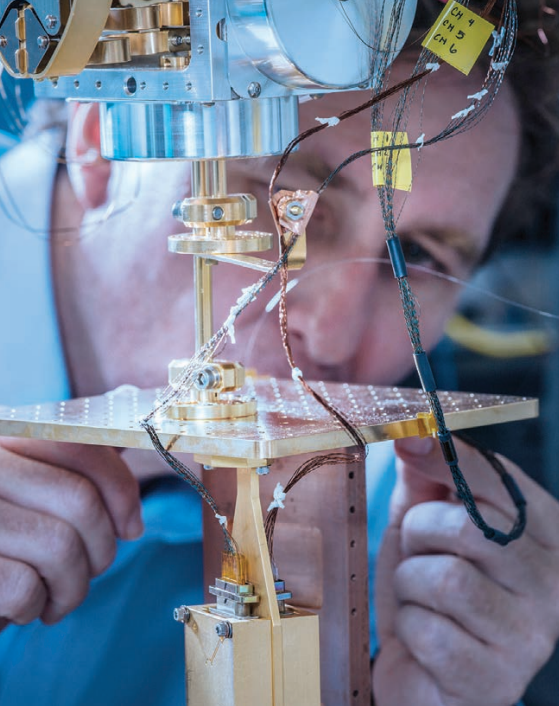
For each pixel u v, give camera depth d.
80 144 1.18
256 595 0.81
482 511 1.13
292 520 1.06
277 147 0.87
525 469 1.13
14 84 1.18
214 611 0.82
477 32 0.85
